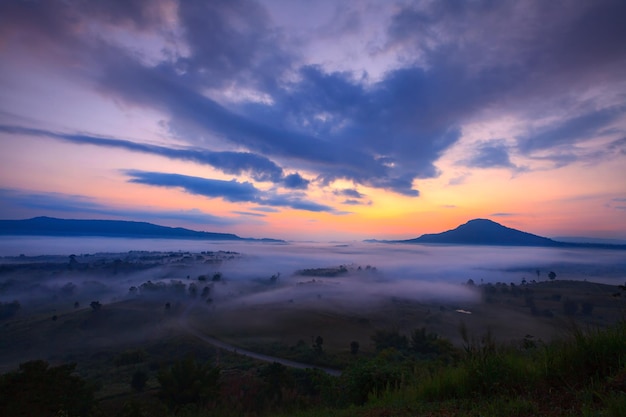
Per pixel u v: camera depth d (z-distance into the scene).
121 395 30.44
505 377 5.16
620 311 5.73
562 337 5.80
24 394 17.11
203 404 17.73
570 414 3.73
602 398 3.74
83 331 110.50
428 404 5.23
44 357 85.56
